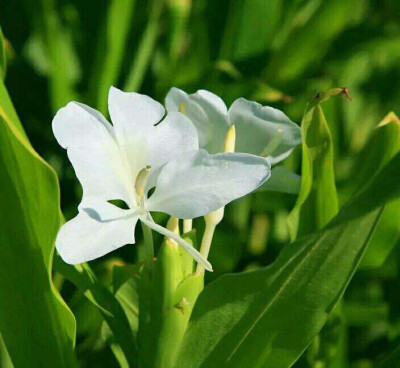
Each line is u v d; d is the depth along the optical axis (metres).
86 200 0.41
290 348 0.45
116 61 0.63
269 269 0.45
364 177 0.54
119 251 0.62
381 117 0.76
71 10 0.71
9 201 0.42
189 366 0.45
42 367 0.44
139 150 0.43
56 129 0.41
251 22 0.67
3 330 0.44
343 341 0.54
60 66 0.64
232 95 0.65
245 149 0.48
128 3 0.62
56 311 0.43
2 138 0.40
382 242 0.54
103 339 0.51
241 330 0.45
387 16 0.75
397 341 0.55
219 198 0.42
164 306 0.43
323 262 0.45
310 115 0.50
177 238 0.41
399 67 0.77
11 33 0.74
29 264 0.43
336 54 0.73
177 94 0.47
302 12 0.73
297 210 0.50
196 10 0.68
